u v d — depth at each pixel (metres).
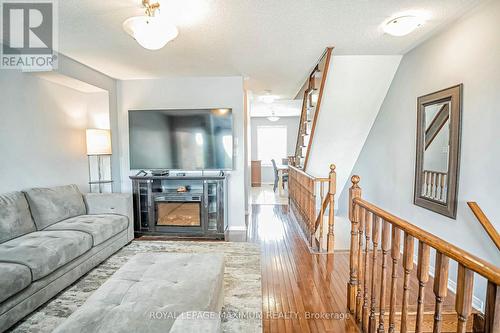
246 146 5.39
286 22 2.43
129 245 3.67
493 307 1.02
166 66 3.70
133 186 4.07
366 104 3.95
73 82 3.59
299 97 5.98
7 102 2.92
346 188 5.52
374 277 1.91
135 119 4.20
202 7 2.15
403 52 3.26
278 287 2.61
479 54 2.25
